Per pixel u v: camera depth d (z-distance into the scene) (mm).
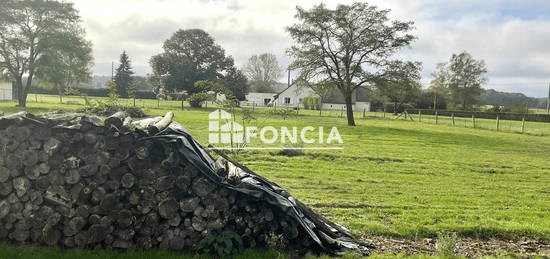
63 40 36344
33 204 4371
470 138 22984
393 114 51875
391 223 6086
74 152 4371
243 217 4668
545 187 9883
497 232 5816
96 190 4363
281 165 10945
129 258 4258
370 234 5586
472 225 5984
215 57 54750
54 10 35625
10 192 4367
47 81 37000
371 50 30859
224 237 4512
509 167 13016
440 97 65625
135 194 4426
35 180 4348
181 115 31688
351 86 31484
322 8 31156
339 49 31078
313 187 8477
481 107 64625
